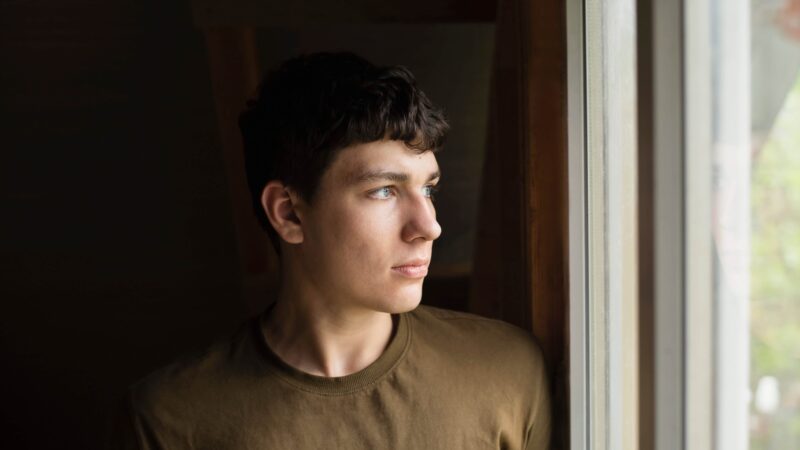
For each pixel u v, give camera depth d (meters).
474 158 2.73
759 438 0.61
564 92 1.05
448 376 1.03
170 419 0.98
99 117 2.15
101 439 2.97
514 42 1.22
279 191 0.95
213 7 1.84
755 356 0.61
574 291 1.04
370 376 0.99
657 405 0.62
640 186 0.61
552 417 1.16
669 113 0.59
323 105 0.88
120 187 2.34
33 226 2.41
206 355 1.03
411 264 0.91
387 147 0.88
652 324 0.61
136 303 2.65
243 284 2.50
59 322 2.68
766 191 0.59
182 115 2.14
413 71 2.57
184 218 2.42
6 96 2.07
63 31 1.92
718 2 0.58
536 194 1.12
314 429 0.98
